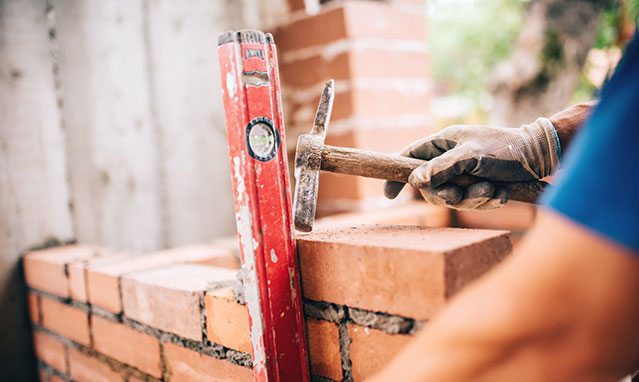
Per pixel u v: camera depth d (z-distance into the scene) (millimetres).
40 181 2027
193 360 1182
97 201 2184
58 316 1751
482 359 480
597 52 4945
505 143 1039
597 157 447
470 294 512
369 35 2268
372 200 2275
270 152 917
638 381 930
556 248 450
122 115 2258
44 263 1780
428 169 1004
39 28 2023
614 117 450
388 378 551
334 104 2301
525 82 4023
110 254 1811
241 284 1023
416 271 780
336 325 935
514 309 460
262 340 916
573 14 3840
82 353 1645
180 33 2439
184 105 2459
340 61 2244
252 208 896
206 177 2543
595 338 441
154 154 2361
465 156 1000
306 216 942
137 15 2297
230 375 1087
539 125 1066
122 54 2256
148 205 2344
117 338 1440
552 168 1061
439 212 2240
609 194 435
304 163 983
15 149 1967
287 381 944
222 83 914
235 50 877
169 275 1342
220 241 1979
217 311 1092
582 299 438
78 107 2127
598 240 432
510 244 872
